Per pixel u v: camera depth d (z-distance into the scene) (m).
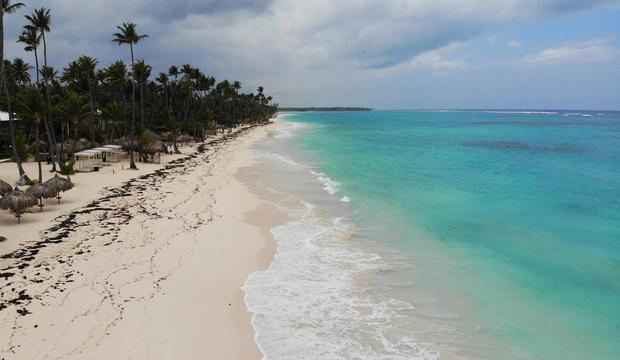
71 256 16.88
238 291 14.20
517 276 15.62
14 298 13.27
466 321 12.56
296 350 11.00
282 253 17.77
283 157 51.19
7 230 20.09
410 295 14.16
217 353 10.79
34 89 35.12
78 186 31.17
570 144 66.00
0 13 29.34
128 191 29.56
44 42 38.88
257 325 12.15
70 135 54.97
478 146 64.19
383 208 25.14
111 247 17.97
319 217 23.23
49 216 22.66
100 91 81.06
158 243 18.59
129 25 42.84
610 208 25.02
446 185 32.19
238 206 25.44
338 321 12.47
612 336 11.77
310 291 14.33
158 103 95.75
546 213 23.97
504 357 10.81
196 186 31.77
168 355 10.62
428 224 21.97
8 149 48.59
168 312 12.68
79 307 12.79
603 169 39.91
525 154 52.78
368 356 10.80
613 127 115.81
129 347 10.88
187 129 80.50
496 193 29.27
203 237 19.53
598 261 16.94
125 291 13.92
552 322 12.51
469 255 17.70
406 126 135.38
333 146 66.12
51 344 10.89
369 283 15.00
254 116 171.38
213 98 128.50
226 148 63.88
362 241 19.39
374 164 44.16
